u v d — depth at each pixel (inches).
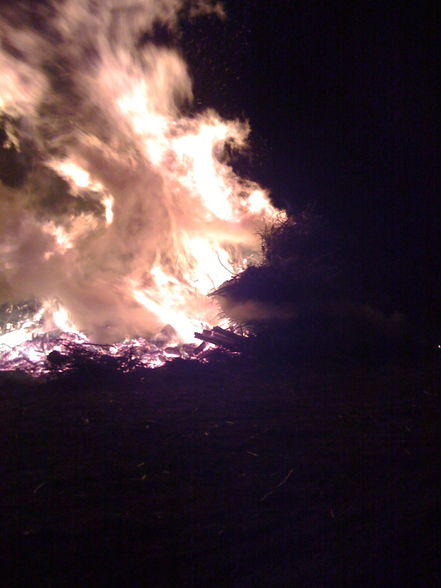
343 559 136.3
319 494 166.6
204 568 132.2
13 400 252.7
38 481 172.4
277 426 220.1
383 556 137.6
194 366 306.2
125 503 160.1
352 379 289.7
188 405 246.4
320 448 199.3
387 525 150.3
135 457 190.9
